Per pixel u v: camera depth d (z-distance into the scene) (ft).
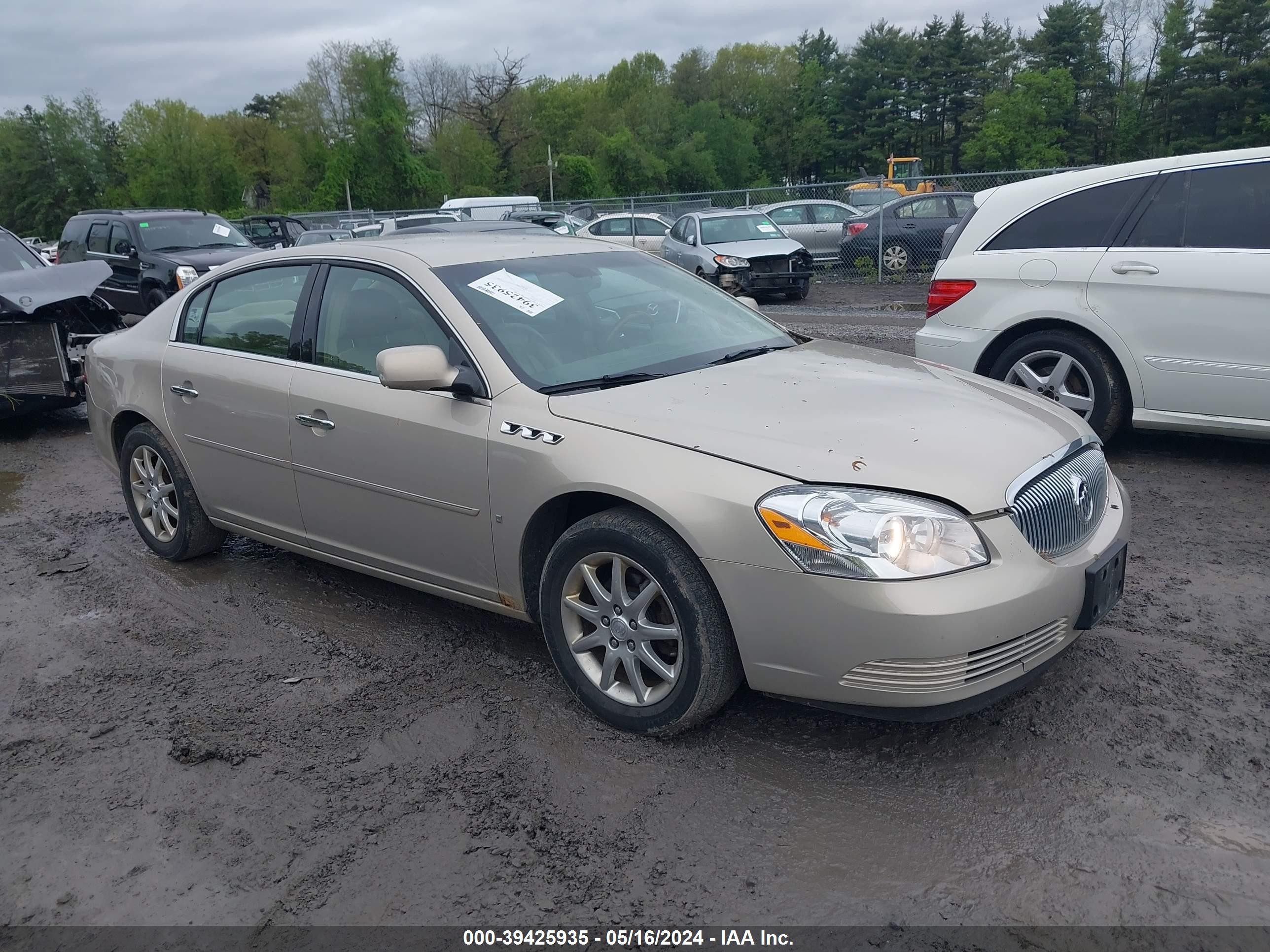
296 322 14.23
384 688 12.39
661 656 10.74
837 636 9.34
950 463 9.85
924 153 285.84
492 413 11.68
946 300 21.68
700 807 9.68
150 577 16.72
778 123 299.38
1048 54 243.60
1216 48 202.90
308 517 14.21
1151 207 19.22
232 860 9.30
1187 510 17.31
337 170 183.52
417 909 8.53
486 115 227.81
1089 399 20.10
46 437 29.27
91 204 222.07
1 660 13.89
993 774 9.96
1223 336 18.15
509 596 12.03
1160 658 12.09
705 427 10.55
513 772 10.41
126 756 11.18
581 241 15.42
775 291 53.98
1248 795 9.41
